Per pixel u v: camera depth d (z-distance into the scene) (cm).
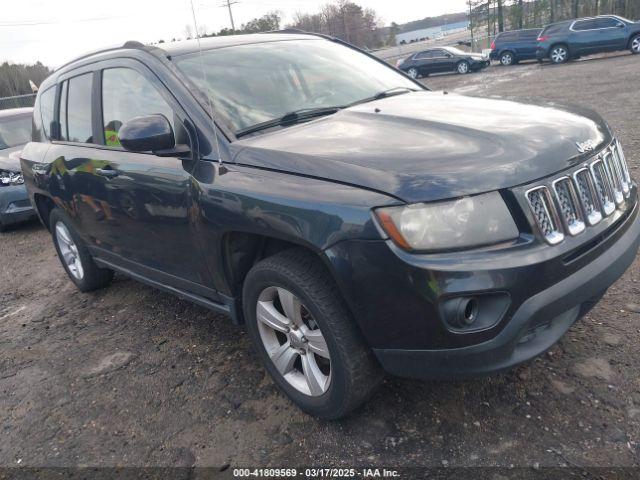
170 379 321
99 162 353
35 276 553
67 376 341
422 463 230
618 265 240
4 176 712
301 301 242
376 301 214
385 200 207
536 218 213
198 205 272
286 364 269
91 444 273
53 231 478
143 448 265
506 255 206
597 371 270
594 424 237
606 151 259
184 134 287
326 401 249
